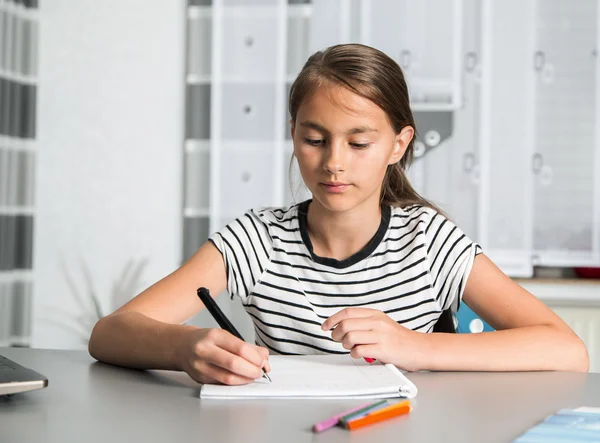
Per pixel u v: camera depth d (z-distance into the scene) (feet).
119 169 8.13
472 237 7.54
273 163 7.78
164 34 8.07
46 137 8.20
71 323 8.20
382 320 2.92
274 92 7.77
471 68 7.52
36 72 8.14
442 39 7.54
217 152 7.83
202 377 2.62
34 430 2.06
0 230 7.63
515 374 2.90
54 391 2.54
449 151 7.56
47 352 3.33
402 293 3.72
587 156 7.41
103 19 8.13
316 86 3.14
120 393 2.52
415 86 7.58
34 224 8.19
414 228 3.82
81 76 8.16
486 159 7.52
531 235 7.47
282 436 2.01
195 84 7.86
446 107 7.55
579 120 7.43
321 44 7.72
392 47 7.59
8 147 7.73
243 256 3.79
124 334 3.00
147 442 1.95
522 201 7.48
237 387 2.52
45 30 8.18
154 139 8.09
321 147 3.20
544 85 7.45
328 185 3.19
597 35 7.39
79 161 8.17
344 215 3.67
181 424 2.13
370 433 2.05
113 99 8.13
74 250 8.18
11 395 2.45
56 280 8.21
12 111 7.82
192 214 7.88
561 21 7.43
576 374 2.92
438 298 3.75
